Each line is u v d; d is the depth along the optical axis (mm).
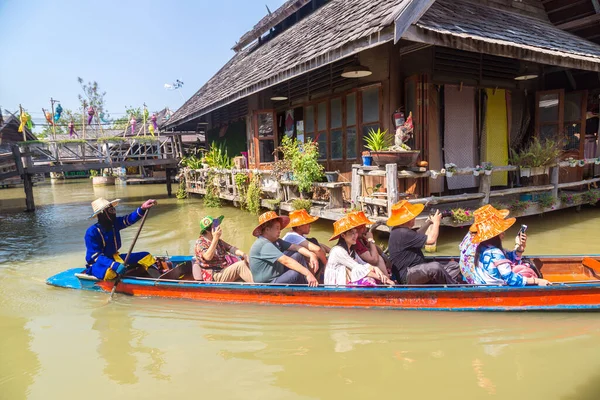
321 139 10664
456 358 3500
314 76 10523
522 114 10086
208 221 5270
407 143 8195
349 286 4363
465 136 9070
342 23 8297
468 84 8867
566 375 3195
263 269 4766
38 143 15938
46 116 21281
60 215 14102
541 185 9047
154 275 6066
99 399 3133
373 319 4270
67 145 17078
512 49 6988
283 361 3562
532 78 9734
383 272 4770
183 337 4098
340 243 4629
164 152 19984
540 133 10086
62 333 4328
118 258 5789
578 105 10375
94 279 5535
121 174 29984
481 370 3305
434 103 8508
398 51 8094
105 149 18078
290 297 4578
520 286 4094
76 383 3361
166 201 16891
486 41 6512
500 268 4172
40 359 3789
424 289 4219
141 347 3934
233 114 16000
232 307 4742
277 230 4879
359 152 9148
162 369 3516
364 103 8938
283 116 12414
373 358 3553
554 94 9805
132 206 15695
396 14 5738
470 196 7398
